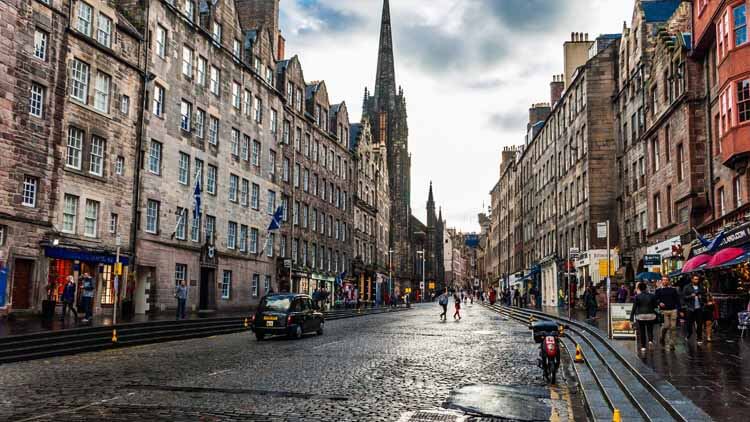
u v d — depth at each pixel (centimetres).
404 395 1169
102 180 3036
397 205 11338
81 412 985
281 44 5938
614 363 1455
